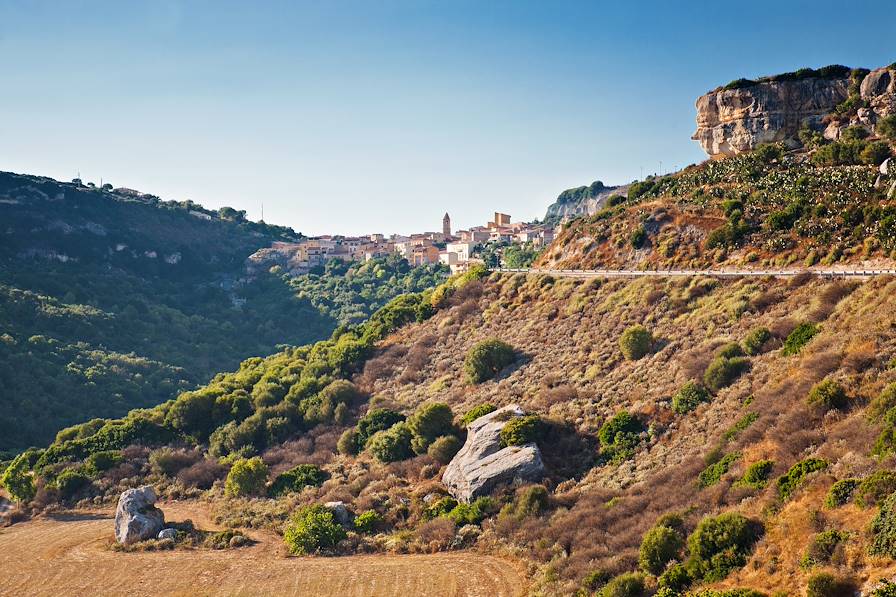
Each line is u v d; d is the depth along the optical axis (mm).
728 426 39531
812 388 36156
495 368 65562
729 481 33406
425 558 39219
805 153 81812
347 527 45281
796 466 30109
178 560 43438
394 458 56250
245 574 39938
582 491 41312
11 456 85375
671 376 49531
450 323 82062
